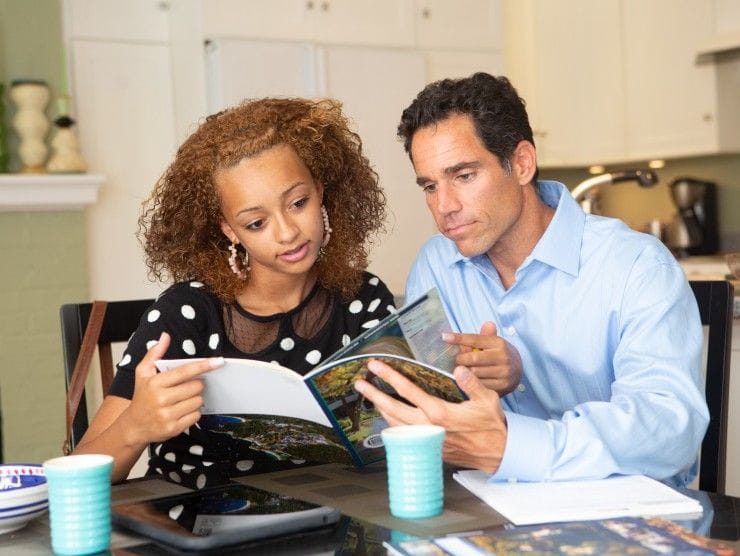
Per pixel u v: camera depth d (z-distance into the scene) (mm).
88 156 3881
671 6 4590
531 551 936
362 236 1712
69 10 3834
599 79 4863
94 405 3746
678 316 1427
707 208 4875
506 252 1620
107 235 3928
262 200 1469
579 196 3600
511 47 4883
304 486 1290
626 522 1033
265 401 1249
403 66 4102
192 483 1348
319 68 3889
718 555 915
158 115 4012
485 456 1212
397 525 1076
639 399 1299
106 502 1042
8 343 3686
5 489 1226
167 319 1515
